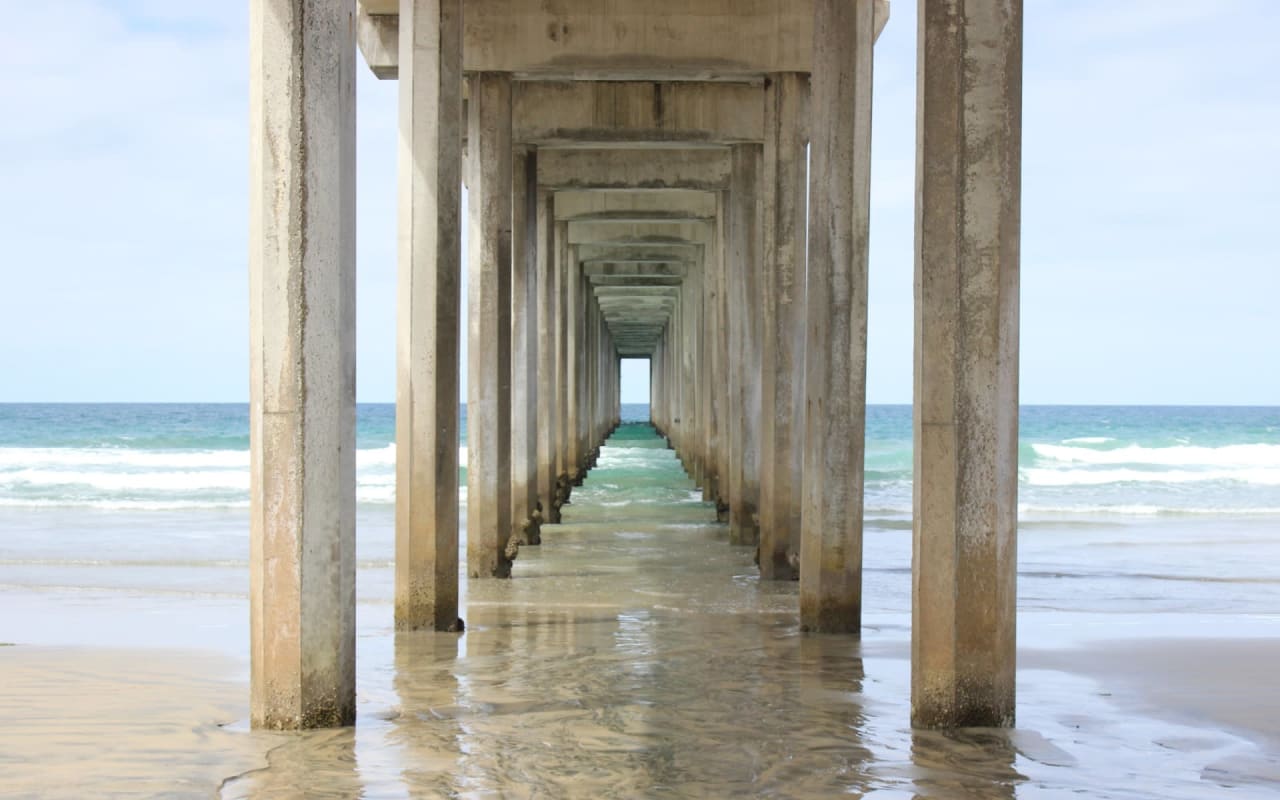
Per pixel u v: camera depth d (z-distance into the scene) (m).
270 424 6.80
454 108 11.24
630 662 9.29
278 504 6.84
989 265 6.71
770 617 11.62
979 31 6.68
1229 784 6.18
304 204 6.69
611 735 7.01
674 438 49.56
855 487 10.59
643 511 24.70
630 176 23.58
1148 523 24.59
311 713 7.04
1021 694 8.38
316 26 6.72
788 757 6.54
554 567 15.82
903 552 18.30
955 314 6.71
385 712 7.54
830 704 7.83
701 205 26.97
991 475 6.81
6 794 5.84
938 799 5.86
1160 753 6.77
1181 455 45.06
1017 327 6.80
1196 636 10.97
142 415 90.81
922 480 6.84
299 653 6.95
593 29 15.42
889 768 6.32
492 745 6.76
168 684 8.50
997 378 6.75
